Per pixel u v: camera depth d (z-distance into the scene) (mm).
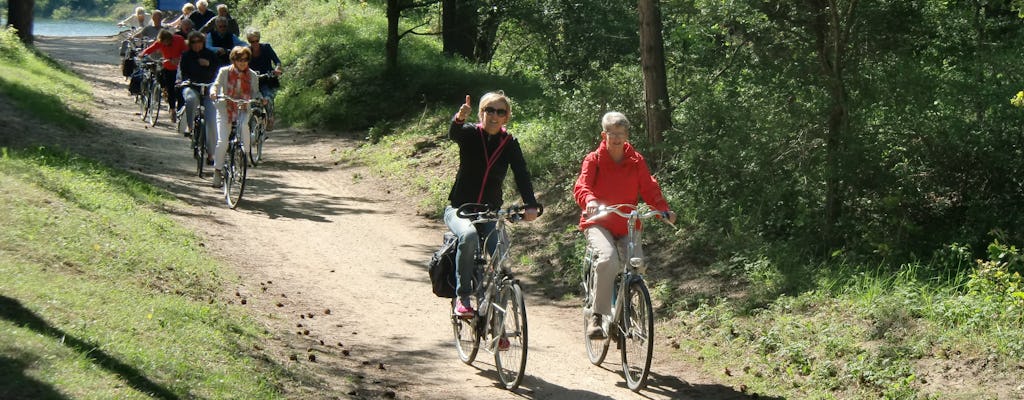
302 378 6504
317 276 10031
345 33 32344
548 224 12859
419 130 19484
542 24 25219
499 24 28188
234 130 13312
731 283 9617
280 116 24125
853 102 10211
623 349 7184
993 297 7734
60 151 13258
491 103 6789
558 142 14281
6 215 8398
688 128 11938
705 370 7711
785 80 10492
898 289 8281
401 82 23812
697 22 12812
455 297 7211
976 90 10195
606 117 7055
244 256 10414
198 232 11000
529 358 7844
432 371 7266
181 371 5672
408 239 12422
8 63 22391
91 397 4777
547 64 26031
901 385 6762
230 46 16672
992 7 11500
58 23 111000
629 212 7086
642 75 13719
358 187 15938
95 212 9844
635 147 13273
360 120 22234
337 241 11820
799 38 10484
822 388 7094
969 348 7035
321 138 21250
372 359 7449
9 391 4562
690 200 11742
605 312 7117
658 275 10367
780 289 9102
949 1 11094
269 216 12781
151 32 22703
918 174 10164
